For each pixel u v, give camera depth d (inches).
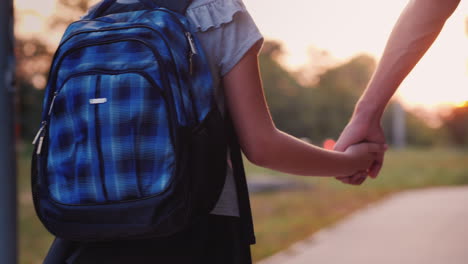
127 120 51.6
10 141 85.7
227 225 57.2
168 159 51.1
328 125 2285.9
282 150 57.1
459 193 642.2
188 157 51.0
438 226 358.0
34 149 55.7
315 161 61.0
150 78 51.6
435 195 618.8
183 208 50.9
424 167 1194.6
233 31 55.2
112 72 52.6
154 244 54.7
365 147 71.9
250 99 55.5
